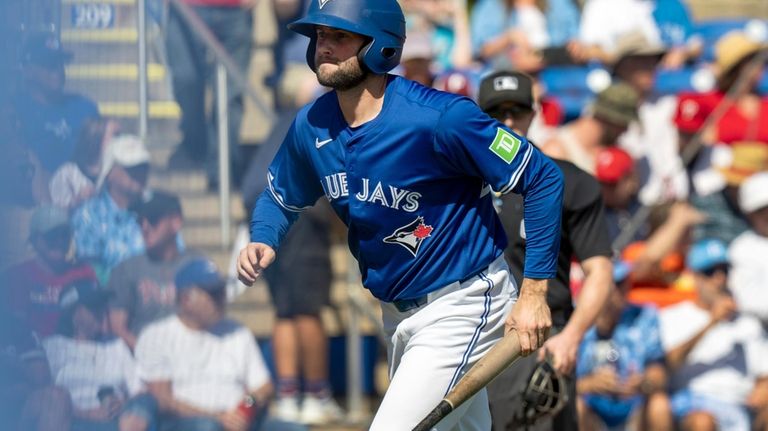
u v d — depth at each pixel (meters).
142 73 22.33
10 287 14.49
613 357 26.28
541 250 14.93
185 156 23.83
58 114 16.34
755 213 28.19
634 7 34.09
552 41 33.62
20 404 14.84
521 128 18.98
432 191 14.92
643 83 31.41
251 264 15.87
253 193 25.12
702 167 30.25
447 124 14.48
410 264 15.20
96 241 18.31
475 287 15.24
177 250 21.73
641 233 28.22
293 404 26.20
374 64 14.37
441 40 33.22
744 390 27.22
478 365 14.77
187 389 21.66
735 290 27.78
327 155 15.09
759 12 41.12
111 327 18.83
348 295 29.00
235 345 22.92
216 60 24.91
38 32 15.38
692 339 26.98
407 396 15.07
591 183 19.22
